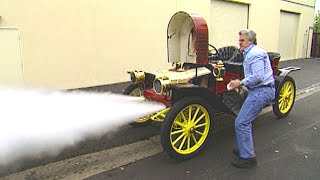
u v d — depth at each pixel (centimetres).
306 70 1220
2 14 648
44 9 705
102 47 827
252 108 346
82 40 784
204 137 395
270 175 343
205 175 342
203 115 391
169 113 356
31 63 708
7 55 671
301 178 336
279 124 518
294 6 1678
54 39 734
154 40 948
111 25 834
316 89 825
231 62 473
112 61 856
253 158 360
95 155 387
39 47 714
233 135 462
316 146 425
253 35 344
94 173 342
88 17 784
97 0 793
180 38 433
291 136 462
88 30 791
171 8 980
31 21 691
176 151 365
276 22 1560
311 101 685
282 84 524
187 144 382
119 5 841
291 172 350
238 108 437
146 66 941
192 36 416
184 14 409
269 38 1530
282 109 553
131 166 361
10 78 683
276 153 402
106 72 849
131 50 894
